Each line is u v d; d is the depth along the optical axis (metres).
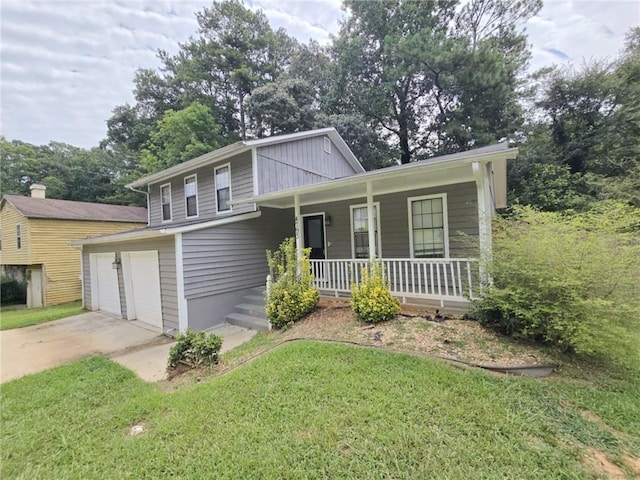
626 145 13.52
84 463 2.66
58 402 3.81
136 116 24.52
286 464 2.41
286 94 18.31
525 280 4.15
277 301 6.14
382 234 7.63
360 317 5.38
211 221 7.49
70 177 25.44
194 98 22.22
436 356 3.88
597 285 3.67
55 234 14.70
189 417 3.16
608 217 4.13
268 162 9.05
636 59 14.10
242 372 4.02
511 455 2.33
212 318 7.32
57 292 14.68
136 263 8.34
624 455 2.35
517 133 16.03
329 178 11.87
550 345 4.00
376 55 19.03
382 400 3.08
